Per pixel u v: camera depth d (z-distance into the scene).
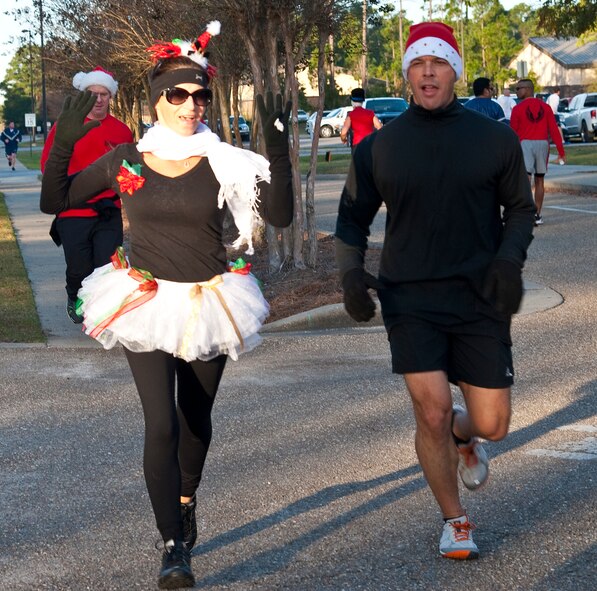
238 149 4.69
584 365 8.43
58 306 11.77
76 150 9.30
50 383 8.44
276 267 12.73
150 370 4.60
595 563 4.69
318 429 6.97
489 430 4.77
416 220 4.65
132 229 4.74
